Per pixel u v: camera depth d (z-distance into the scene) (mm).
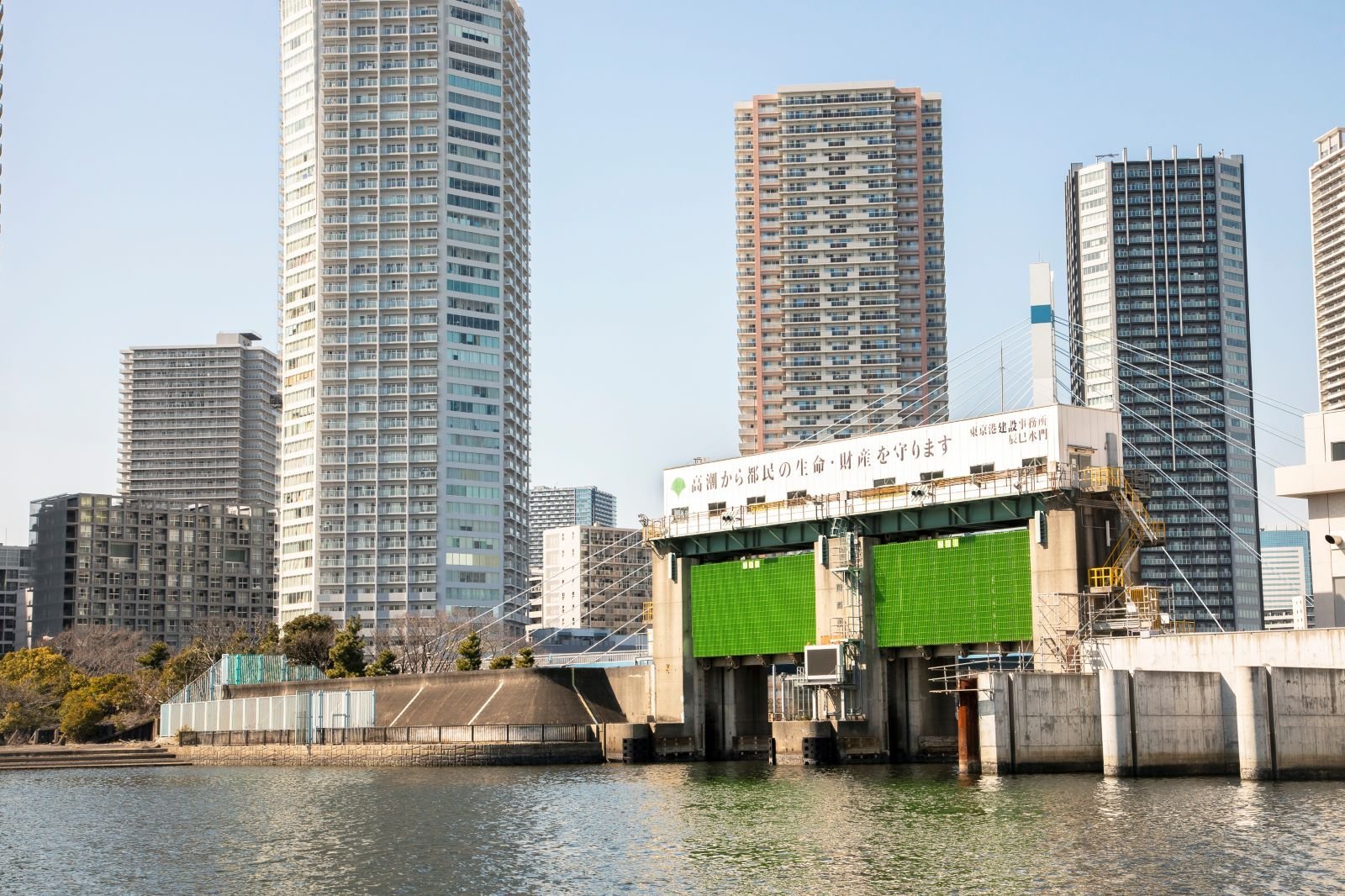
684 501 137000
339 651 182625
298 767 138000
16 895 60438
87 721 189625
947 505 115375
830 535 124188
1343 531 104438
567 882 59594
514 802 91562
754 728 142750
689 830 74250
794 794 90500
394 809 89438
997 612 112188
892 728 121562
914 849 64062
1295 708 86438
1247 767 85625
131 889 61125
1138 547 109500
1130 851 60812
